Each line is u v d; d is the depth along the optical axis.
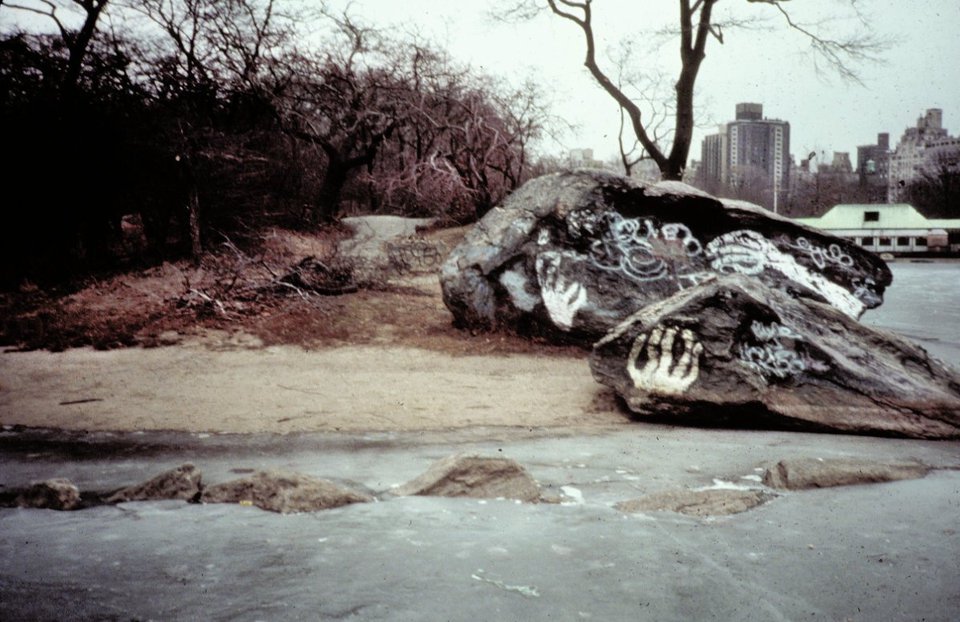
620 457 6.56
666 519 5.05
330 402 8.63
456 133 29.34
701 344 8.00
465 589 4.02
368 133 31.94
